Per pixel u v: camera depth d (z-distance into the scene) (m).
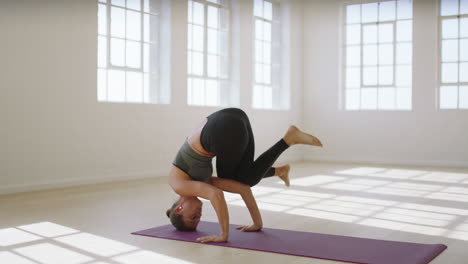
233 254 2.80
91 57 5.96
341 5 9.62
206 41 7.86
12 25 5.18
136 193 5.29
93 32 5.99
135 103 6.52
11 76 5.18
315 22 9.85
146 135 6.68
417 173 7.43
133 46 6.68
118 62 6.47
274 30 9.53
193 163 3.16
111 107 6.21
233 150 3.02
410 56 9.05
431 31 8.83
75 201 4.73
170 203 4.66
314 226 3.61
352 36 9.59
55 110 5.59
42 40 5.46
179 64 7.17
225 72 8.29
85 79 5.90
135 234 3.32
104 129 6.13
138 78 6.77
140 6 6.77
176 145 7.15
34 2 5.37
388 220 3.86
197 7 7.68
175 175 3.21
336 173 7.38
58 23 5.61
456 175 7.16
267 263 2.62
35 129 5.40
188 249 2.91
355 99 9.59
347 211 4.25
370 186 5.92
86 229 3.50
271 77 9.47
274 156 3.21
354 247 2.95
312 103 9.91
